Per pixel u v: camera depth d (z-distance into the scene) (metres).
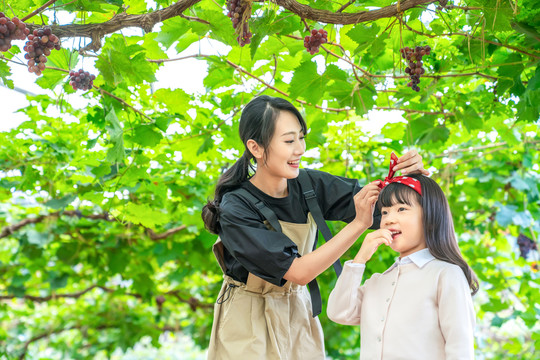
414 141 3.38
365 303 1.97
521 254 4.57
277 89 2.81
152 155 3.68
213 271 4.93
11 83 2.24
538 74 2.33
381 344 1.84
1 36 1.78
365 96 2.54
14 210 4.50
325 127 3.18
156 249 4.73
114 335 6.11
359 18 2.04
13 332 6.06
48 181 3.75
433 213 1.91
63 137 3.65
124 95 2.97
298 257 2.03
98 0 2.23
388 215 1.95
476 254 4.58
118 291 5.55
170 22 2.44
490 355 5.88
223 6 2.52
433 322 1.80
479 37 2.37
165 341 8.49
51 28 1.96
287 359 2.16
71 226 4.48
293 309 2.24
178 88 2.93
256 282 2.18
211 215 2.15
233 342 2.17
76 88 2.18
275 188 2.22
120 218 3.75
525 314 4.01
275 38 2.61
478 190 4.25
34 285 5.90
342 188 2.33
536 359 4.55
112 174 3.34
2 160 3.62
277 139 2.07
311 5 2.31
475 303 5.82
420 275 1.88
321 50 2.64
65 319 6.16
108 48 2.23
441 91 3.06
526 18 2.21
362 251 1.94
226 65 2.71
